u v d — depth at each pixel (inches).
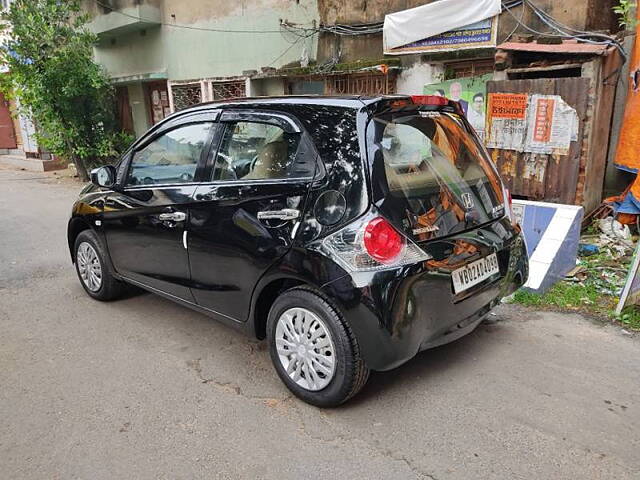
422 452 104.0
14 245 269.1
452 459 101.7
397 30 310.5
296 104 125.0
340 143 113.0
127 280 173.2
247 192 126.3
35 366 142.4
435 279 110.9
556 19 256.5
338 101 119.1
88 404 123.6
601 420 112.2
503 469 98.6
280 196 120.0
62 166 603.8
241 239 126.5
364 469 100.0
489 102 252.5
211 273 138.0
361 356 110.4
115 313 177.9
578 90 225.6
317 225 112.4
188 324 167.9
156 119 540.1
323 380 116.3
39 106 470.3
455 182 123.9
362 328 106.4
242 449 106.7
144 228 156.2
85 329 165.5
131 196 161.0
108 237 173.3
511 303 174.4
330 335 112.7
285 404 122.0
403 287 105.7
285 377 124.1
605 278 189.2
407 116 122.2
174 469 101.3
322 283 109.3
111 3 493.4
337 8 352.5
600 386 125.1
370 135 111.7
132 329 164.9
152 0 473.1
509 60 250.2
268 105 129.9
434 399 121.6
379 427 112.2
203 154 141.6
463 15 282.7
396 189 110.0
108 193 171.8
